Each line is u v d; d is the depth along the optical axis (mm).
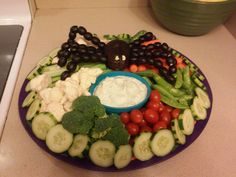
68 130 319
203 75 442
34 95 385
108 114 375
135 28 569
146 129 347
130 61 433
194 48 527
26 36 515
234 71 481
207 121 376
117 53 425
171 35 555
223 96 434
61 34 540
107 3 622
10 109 390
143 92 394
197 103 386
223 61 501
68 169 327
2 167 325
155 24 584
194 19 490
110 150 315
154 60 430
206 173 332
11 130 365
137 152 320
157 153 323
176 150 337
